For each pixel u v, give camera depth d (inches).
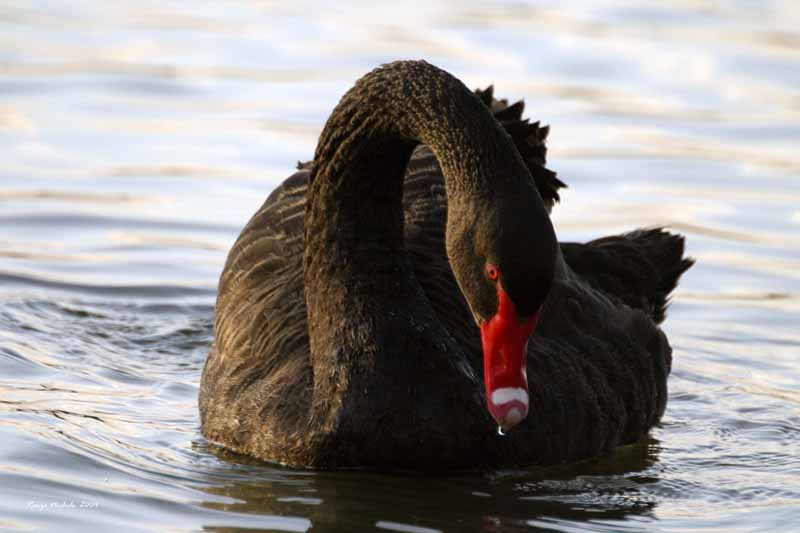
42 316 567.8
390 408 414.9
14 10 994.1
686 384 535.5
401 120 410.9
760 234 678.5
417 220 478.6
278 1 1059.9
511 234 368.8
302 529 374.9
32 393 480.4
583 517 393.4
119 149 757.3
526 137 512.4
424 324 425.4
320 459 419.2
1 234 649.6
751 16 1025.5
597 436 450.9
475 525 383.9
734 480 432.1
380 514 388.8
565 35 966.4
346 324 425.4
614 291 522.3
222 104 826.2
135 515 377.1
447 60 890.1
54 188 702.5
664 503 408.2
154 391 504.7
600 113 823.7
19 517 368.5
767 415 502.3
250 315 468.4
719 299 618.2
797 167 759.1
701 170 751.1
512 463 426.9
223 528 371.6
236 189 710.5
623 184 730.8
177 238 658.2
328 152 434.0
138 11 1013.2
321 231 434.9
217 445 447.2
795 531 380.5
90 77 859.4
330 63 894.4
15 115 794.8
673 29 989.8
